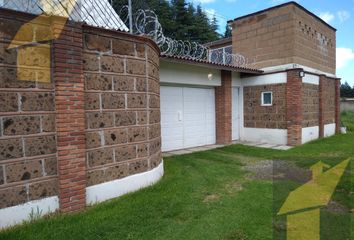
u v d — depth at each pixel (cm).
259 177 596
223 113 1056
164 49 813
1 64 334
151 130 531
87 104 418
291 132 1026
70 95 388
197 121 1016
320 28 1292
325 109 1259
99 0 527
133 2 595
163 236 332
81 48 402
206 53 1033
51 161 377
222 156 831
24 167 353
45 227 344
